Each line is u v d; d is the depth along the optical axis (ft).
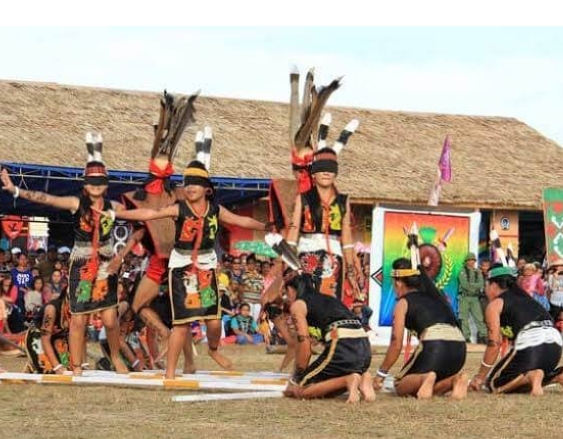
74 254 40.63
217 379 40.88
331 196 40.29
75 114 86.48
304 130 41.29
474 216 72.69
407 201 87.10
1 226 96.48
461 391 35.53
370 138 97.35
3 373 40.75
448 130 102.89
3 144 77.51
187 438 27.55
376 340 70.08
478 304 72.69
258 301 73.77
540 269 79.61
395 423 30.35
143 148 82.89
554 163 100.17
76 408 33.32
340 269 40.42
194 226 39.09
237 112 94.94
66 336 42.70
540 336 37.32
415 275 36.65
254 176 82.33
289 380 36.06
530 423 30.63
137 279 45.32
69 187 80.38
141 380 38.55
